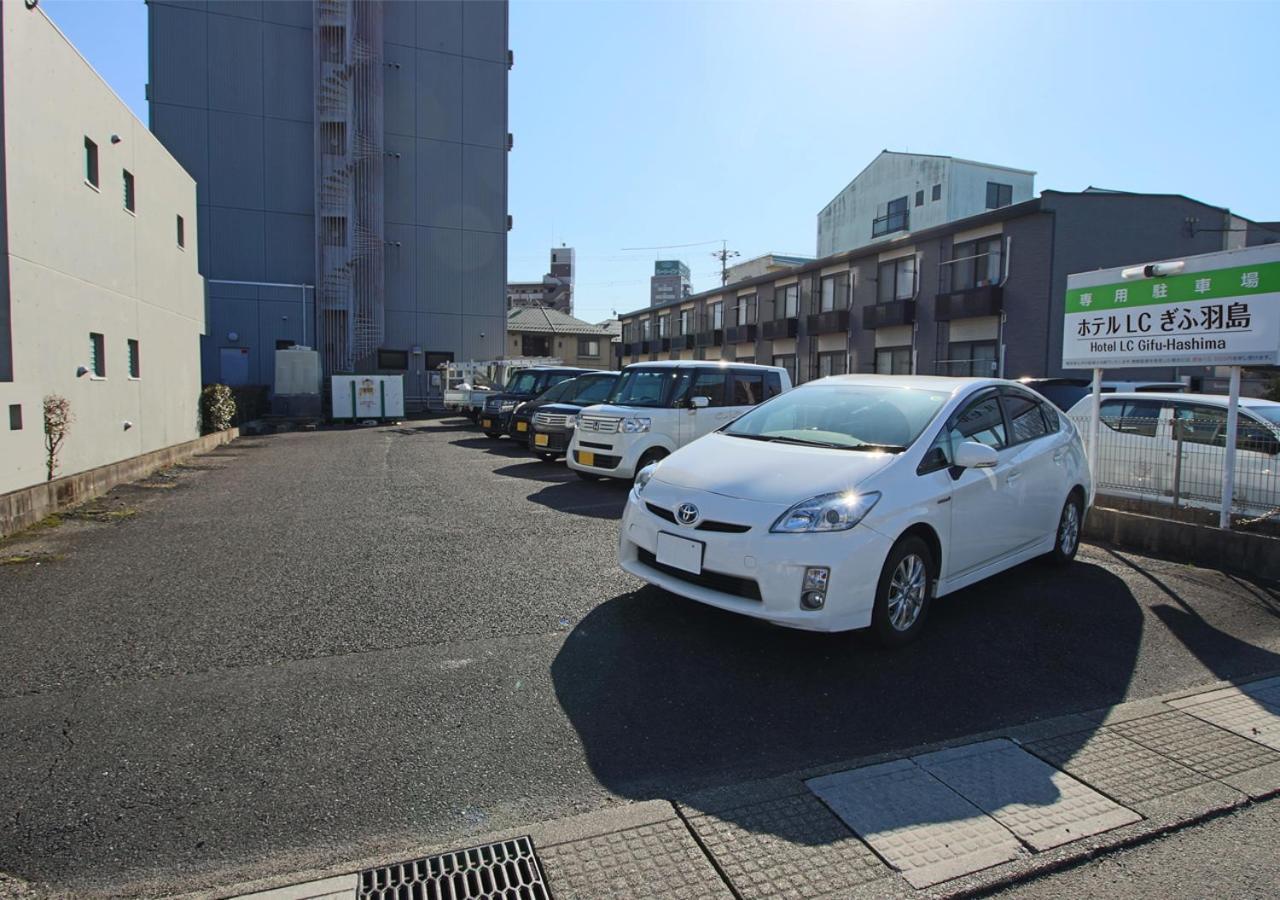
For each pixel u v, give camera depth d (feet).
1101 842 8.42
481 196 106.42
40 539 22.20
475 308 106.63
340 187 95.35
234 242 93.71
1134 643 14.62
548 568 18.84
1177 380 66.64
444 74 103.76
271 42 94.27
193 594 16.60
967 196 115.65
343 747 10.12
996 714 11.63
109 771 9.43
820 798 9.12
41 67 28.68
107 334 35.37
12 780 9.19
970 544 15.47
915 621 14.16
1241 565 19.31
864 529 13.02
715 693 11.98
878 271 89.56
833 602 12.64
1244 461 22.38
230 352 91.30
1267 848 8.48
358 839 8.29
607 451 31.30
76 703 11.24
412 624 14.71
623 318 174.81
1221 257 19.70
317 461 43.52
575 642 13.88
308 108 96.17
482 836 8.37
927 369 81.35
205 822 8.48
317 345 95.66
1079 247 67.77
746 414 18.61
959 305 74.95
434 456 46.11
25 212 27.50
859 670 12.99
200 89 91.76
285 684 11.98
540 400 47.93
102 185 34.76
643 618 15.15
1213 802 9.27
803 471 14.15
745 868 7.82
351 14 95.20
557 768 9.78
